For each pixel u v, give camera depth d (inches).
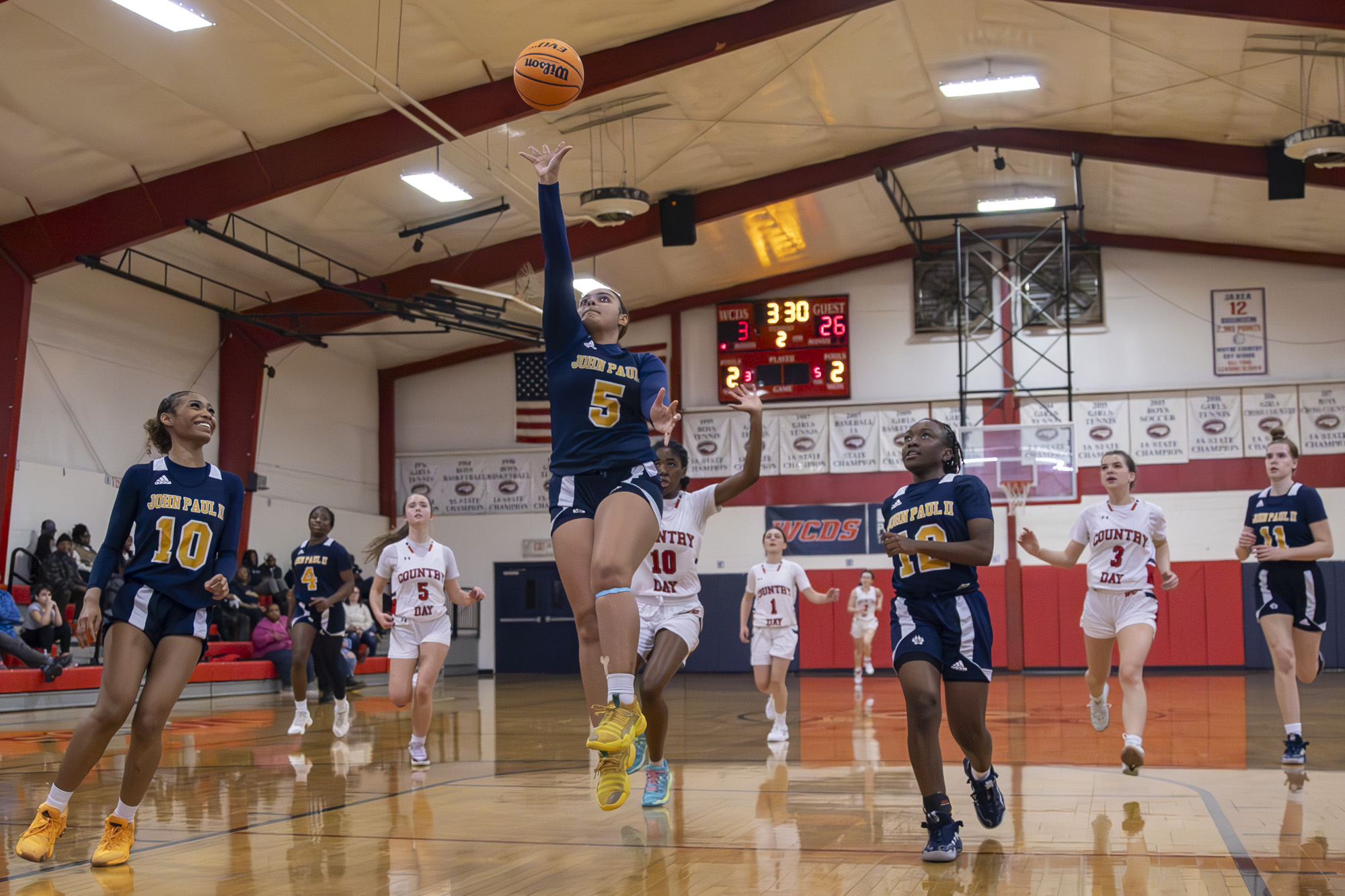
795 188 799.1
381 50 542.0
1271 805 219.5
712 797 236.7
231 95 554.3
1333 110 657.6
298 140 606.5
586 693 164.1
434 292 834.8
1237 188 810.8
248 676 700.7
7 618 535.8
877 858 169.6
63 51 494.6
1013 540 952.3
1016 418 971.9
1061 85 693.9
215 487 186.7
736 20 572.4
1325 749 323.6
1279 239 907.4
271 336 852.0
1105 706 293.9
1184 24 577.3
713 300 1027.3
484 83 591.2
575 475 167.9
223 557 186.2
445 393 1092.5
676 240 792.3
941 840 167.0
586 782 266.2
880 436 998.4
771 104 682.2
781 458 1010.7
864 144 782.5
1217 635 901.8
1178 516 938.1
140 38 495.8
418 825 205.0
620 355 170.7
